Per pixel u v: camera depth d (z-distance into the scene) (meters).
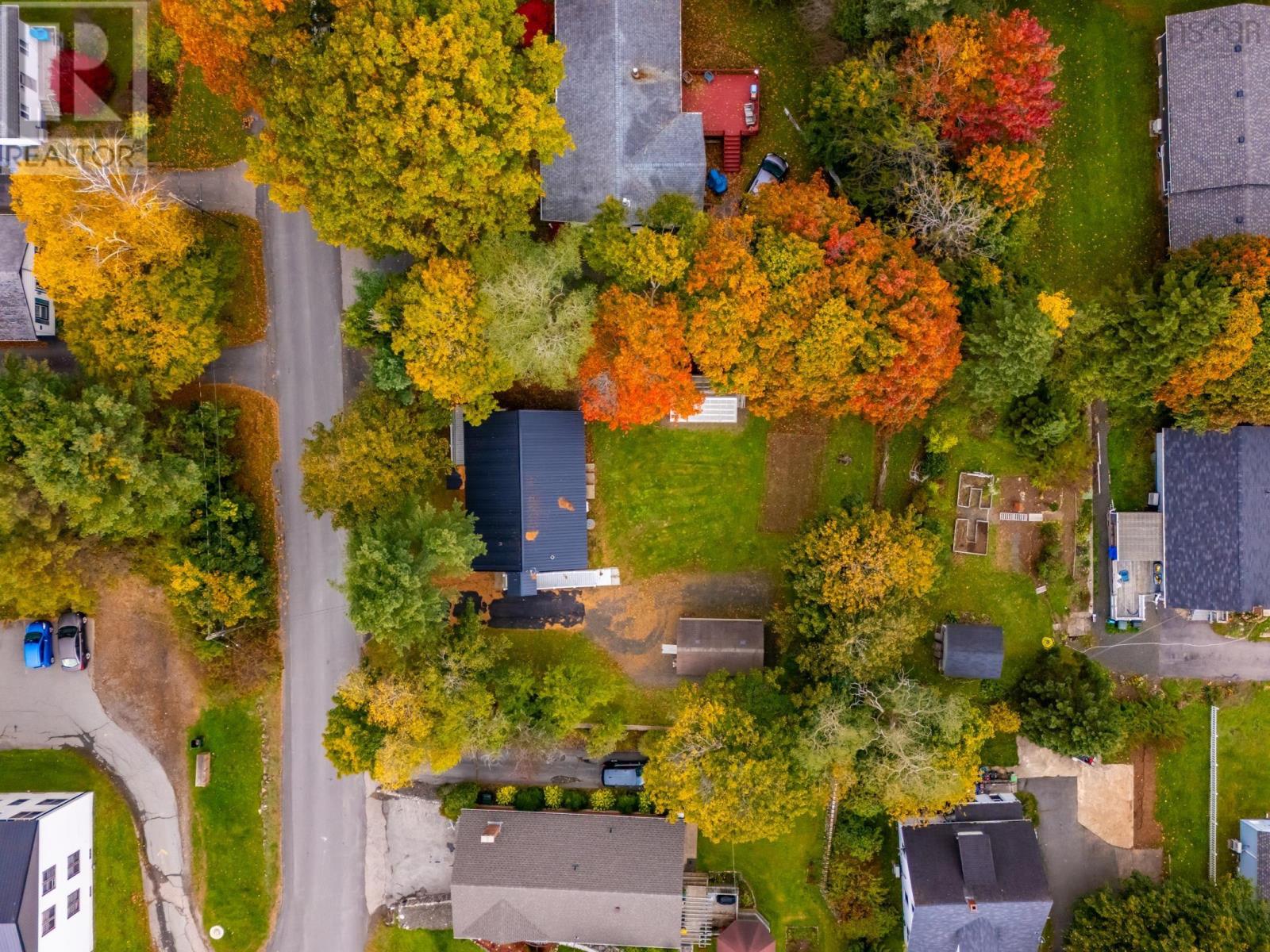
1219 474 39.88
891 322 33.25
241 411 41.75
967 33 33.56
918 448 41.50
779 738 36.66
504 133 31.92
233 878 43.06
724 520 42.44
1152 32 40.78
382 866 43.28
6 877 37.44
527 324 33.31
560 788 42.84
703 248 34.28
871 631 36.28
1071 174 41.34
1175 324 35.28
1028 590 42.47
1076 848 42.81
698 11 40.56
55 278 32.88
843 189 37.94
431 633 37.69
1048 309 34.72
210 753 42.81
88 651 42.81
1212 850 42.59
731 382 36.09
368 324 36.84
